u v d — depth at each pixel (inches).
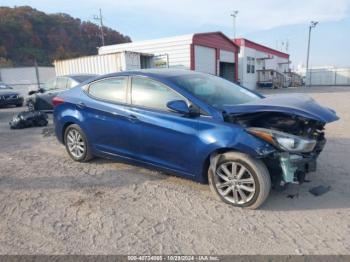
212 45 917.8
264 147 130.6
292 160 132.3
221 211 140.0
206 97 156.9
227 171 144.1
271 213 136.5
